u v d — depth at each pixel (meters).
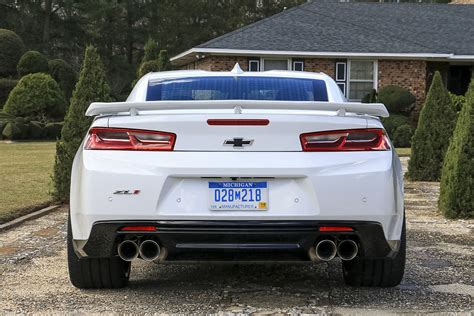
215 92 4.46
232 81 4.60
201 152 3.47
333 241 3.51
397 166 3.69
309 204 3.44
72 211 3.59
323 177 3.44
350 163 3.48
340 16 24.22
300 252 3.53
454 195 6.96
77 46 45.41
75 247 3.62
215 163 3.43
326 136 3.51
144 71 19.16
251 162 3.44
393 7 25.53
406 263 4.88
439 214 7.29
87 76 8.09
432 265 4.82
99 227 3.47
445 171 7.20
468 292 4.05
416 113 21.78
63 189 7.84
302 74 4.80
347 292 4.04
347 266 4.15
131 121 3.51
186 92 4.45
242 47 21.03
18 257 5.02
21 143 20.05
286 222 3.43
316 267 4.78
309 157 3.47
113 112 3.63
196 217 3.42
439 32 23.39
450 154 7.14
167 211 3.43
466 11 25.77
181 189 3.46
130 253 3.56
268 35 22.00
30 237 5.91
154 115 3.51
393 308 3.68
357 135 3.54
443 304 3.77
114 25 45.44
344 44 21.69
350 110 3.57
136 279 4.40
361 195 3.45
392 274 3.98
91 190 3.46
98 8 43.53
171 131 3.48
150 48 21.91
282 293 4.02
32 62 27.19
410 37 22.73
